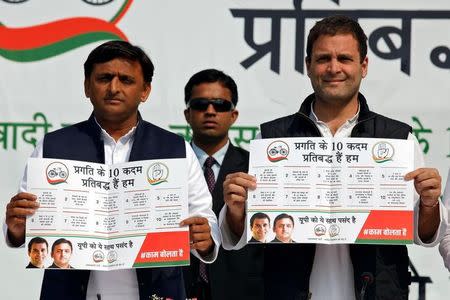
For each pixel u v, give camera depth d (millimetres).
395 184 4410
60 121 6980
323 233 4402
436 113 6809
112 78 4508
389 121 4559
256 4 6996
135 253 4414
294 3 6980
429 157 6777
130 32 7039
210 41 6988
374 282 4395
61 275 4496
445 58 6855
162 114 6938
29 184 4375
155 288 4496
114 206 4465
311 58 4566
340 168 4441
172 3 7035
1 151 6941
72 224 4391
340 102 4523
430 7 6902
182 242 4402
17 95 6992
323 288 4480
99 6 7086
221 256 5766
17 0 7102
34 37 7066
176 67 6980
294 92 6914
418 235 4508
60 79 7023
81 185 4430
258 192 4445
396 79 6855
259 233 4422
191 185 4621
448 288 6590
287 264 4488
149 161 4461
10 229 4391
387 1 6930
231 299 5734
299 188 4441
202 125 6223
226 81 6301
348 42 4488
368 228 4391
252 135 6891
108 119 4559
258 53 6957
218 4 7012
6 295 6762
